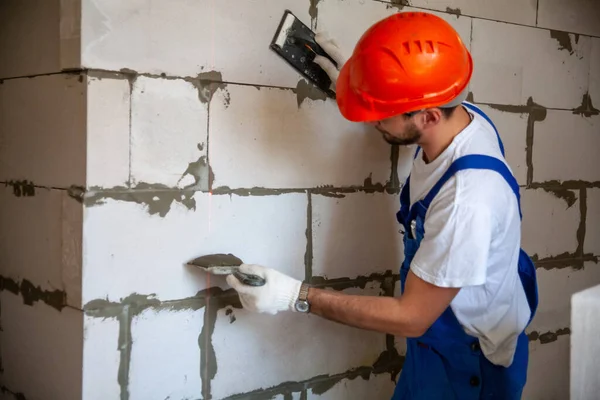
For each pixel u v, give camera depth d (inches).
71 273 69.4
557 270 110.0
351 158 86.8
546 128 106.5
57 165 71.6
